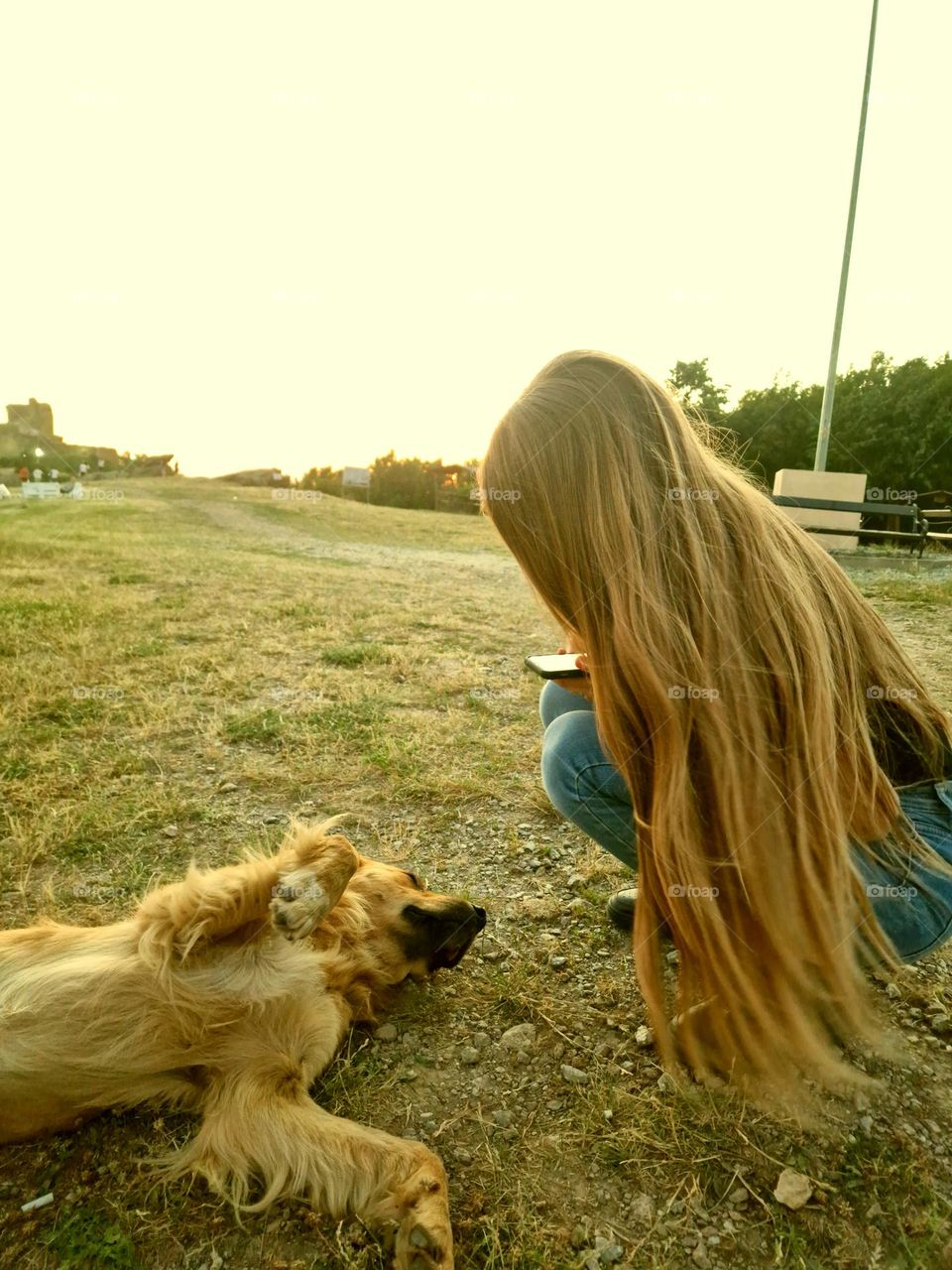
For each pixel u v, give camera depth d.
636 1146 1.59
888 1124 1.62
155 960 1.74
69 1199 1.49
